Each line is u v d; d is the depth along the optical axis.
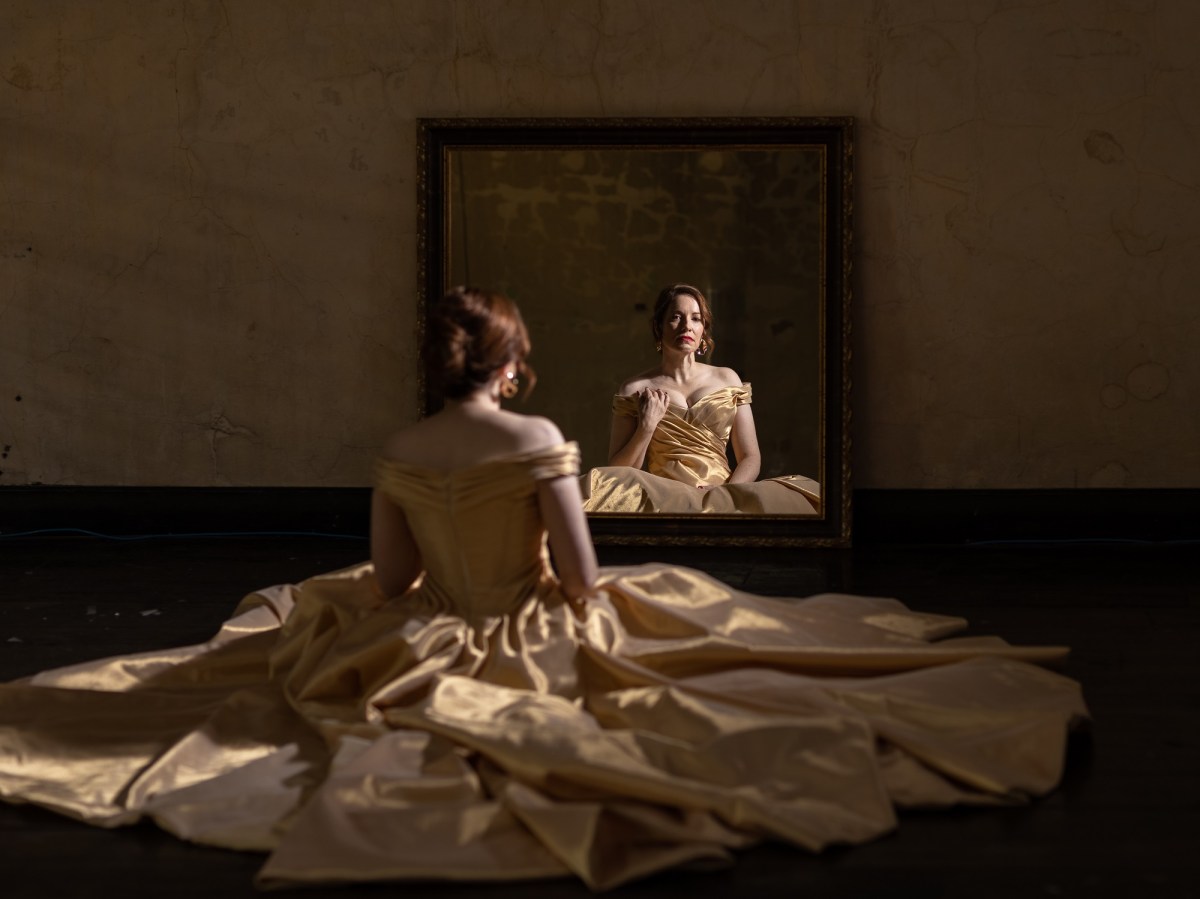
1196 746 2.85
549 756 2.35
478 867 2.16
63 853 2.33
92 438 5.91
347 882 2.14
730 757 2.43
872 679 2.98
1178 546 5.48
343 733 2.66
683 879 2.18
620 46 5.62
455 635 2.81
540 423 2.82
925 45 5.52
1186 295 5.53
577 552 2.83
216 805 2.44
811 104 5.59
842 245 5.52
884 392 5.68
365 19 5.68
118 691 3.06
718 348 5.64
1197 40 5.43
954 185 5.56
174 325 5.86
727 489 5.62
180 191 5.79
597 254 5.66
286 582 4.80
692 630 3.00
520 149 5.64
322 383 5.86
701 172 5.59
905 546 5.59
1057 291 5.57
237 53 5.72
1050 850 2.29
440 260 5.71
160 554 5.41
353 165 5.75
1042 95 5.50
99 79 5.75
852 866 2.22
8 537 5.84
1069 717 2.79
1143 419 5.58
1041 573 4.92
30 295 5.86
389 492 2.90
